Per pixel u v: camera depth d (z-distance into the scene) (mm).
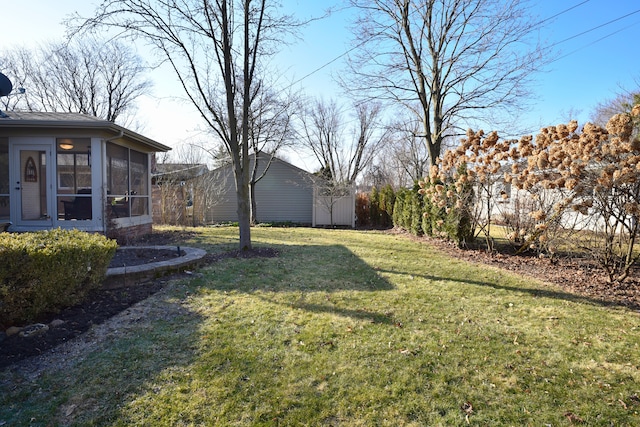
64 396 2357
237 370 2668
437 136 11758
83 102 23266
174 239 9039
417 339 3230
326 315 3779
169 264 5184
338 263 6438
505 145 7332
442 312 3939
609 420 2178
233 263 6113
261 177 16547
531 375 2666
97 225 7773
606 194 5227
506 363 2836
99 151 7727
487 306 4176
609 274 5293
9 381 2506
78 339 3162
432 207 9742
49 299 3477
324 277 5371
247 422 2125
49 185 7719
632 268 6031
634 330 3512
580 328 3557
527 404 2326
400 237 10609
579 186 5305
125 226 8836
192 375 2598
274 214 17906
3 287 3072
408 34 11445
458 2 10664
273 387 2467
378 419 2168
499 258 7152
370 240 9719
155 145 9648
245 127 7000
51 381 2518
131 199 9320
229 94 6922
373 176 30859
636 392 2467
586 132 5277
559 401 2363
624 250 5969
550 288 4965
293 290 4660
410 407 2279
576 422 2158
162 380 2539
